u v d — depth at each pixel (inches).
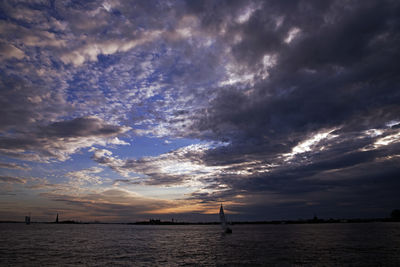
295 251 2721.5
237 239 4719.5
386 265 1894.7
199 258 2338.8
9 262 2116.1
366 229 7691.9
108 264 2034.9
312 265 1915.6
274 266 1911.9
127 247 3366.1
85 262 2121.1
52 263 2069.4
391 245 3171.8
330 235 5295.3
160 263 2086.6
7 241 4173.2
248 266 1926.7
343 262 2016.5
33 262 2114.9
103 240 4643.2
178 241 4434.1
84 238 5113.2
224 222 6338.6
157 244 3831.2
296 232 7017.7
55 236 5620.1
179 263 2084.2
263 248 3068.4
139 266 1952.5
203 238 5211.6
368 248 2888.8
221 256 2444.6
